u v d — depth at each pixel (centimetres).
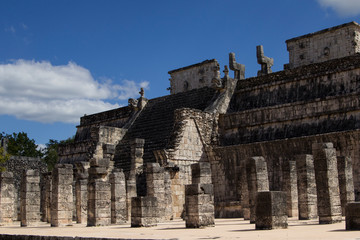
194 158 4100
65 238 2055
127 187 3553
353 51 5416
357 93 3628
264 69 5616
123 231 2302
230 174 4031
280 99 4244
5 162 6359
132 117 5175
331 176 2294
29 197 3309
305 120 3897
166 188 3631
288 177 2956
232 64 5375
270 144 3762
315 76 4047
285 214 2077
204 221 2341
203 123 4234
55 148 10250
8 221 3562
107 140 4812
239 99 4556
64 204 3064
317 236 1644
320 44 5700
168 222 3127
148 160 4231
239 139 4241
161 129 4625
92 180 2947
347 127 3634
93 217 2905
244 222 2717
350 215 1825
